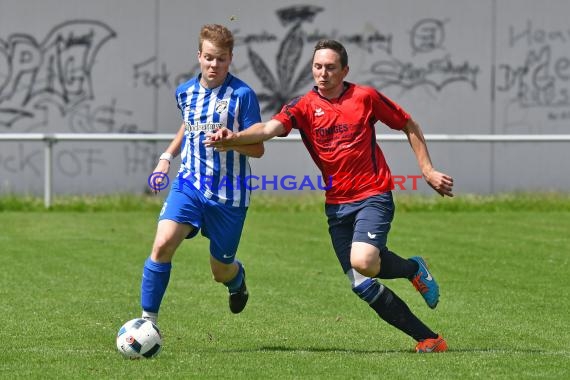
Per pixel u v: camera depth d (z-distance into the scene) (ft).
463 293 109.91
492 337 88.79
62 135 181.16
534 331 91.20
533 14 215.10
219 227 85.15
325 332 90.63
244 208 85.05
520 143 212.64
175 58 210.18
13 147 207.72
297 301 105.40
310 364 75.56
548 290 111.75
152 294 81.35
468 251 138.31
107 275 119.24
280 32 212.02
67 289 110.52
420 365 75.25
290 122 81.66
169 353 80.33
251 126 81.05
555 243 146.20
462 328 92.68
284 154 206.49
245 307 102.12
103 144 209.15
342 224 82.28
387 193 81.56
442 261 130.21
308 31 212.02
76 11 209.15
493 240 148.56
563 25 215.31
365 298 81.41
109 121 210.79
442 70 214.69
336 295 108.68
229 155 83.56
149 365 74.95
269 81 212.23
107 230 156.56
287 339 87.51
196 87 83.97
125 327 77.82
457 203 189.98
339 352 80.94
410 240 147.95
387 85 214.07
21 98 209.15
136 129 210.79
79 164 208.95
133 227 160.45
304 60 212.43
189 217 82.64
